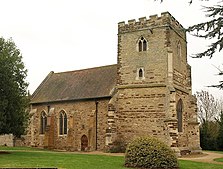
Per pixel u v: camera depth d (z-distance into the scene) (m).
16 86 30.09
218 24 11.38
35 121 45.56
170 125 33.69
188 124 39.31
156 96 35.38
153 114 35.25
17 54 31.62
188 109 39.69
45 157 26.41
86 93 41.66
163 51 35.88
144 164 22.08
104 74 43.84
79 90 43.12
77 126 41.28
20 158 25.20
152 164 22.00
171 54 35.56
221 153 40.59
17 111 30.25
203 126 53.28
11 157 25.80
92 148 39.22
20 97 30.70
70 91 44.03
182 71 39.12
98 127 39.47
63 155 28.83
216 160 29.42
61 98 43.47
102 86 41.28
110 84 40.78
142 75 36.81
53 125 43.38
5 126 29.25
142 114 35.97
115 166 22.38
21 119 30.62
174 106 34.03
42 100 45.28
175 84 36.25
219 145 51.19
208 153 40.00
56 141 42.94
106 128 37.66
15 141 47.06
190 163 25.38
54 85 47.69
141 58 37.16
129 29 38.44
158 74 35.78
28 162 22.67
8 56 30.17
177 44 38.22
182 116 37.53
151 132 35.00
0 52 30.20
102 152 36.56
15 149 38.50
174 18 37.66
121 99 37.66
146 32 37.22
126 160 22.88
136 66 37.34
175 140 33.31
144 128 35.56
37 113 45.72
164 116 34.53
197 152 38.47
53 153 31.50
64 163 22.59
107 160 25.33
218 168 23.00
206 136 52.19
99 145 39.03
